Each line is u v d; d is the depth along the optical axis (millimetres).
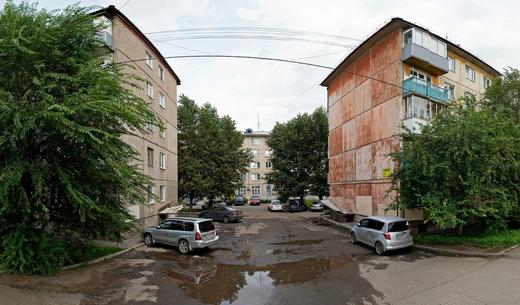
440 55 21297
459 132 13016
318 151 40188
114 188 11055
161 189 24297
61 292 8031
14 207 9180
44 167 9141
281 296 8141
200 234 13281
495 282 8656
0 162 9031
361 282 9219
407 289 8469
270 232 20359
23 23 9211
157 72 23812
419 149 14016
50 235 10109
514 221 17062
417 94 19422
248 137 64812
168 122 26422
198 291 8531
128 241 15734
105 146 9570
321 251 13914
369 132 23250
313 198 58531
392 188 15727
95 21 12031
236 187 37844
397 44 20641
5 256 9070
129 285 8898
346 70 27281
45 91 9180
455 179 13289
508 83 20047
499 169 13625
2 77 8883
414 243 14594
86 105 8453
